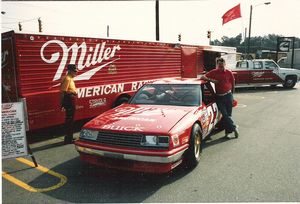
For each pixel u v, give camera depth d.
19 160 5.50
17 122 4.89
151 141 4.18
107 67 8.33
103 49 8.16
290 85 19.41
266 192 4.12
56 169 5.05
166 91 6.02
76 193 4.13
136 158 4.13
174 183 4.43
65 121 6.83
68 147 6.36
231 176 4.69
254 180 4.54
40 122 6.72
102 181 4.53
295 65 38.72
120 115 4.99
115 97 8.65
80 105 7.62
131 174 4.78
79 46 7.49
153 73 10.34
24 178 4.67
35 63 6.55
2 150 4.77
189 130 4.71
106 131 4.40
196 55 13.67
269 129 7.95
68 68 6.53
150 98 5.91
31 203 3.85
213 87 6.91
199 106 5.58
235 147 6.27
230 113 7.00
